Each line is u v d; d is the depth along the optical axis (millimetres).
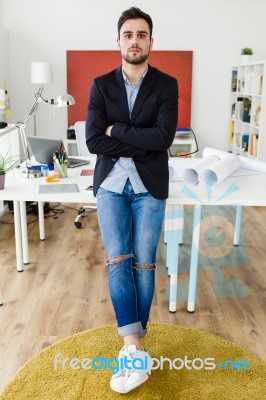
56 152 3146
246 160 3121
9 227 4324
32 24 6348
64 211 4906
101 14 6316
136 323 1976
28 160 3211
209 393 1992
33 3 6281
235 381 2072
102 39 6391
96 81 2074
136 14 1930
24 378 2068
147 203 2027
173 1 6281
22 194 2516
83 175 3047
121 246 1992
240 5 6312
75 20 6336
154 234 2049
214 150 3312
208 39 6410
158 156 2062
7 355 2271
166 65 6430
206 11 6324
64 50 6430
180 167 3123
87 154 4141
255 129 5770
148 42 1970
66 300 2865
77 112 6566
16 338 2424
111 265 1990
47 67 5852
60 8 6301
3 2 6270
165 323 2557
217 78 6543
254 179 2859
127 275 1980
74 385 2031
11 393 1975
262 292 3027
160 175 2047
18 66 6469
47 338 2424
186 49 6438
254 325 2592
